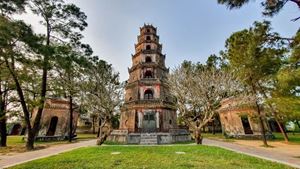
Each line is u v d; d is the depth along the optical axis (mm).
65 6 20594
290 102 15359
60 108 37062
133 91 33750
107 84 27188
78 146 23953
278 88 17859
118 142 28781
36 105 21469
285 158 14688
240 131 34469
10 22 12656
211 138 35250
